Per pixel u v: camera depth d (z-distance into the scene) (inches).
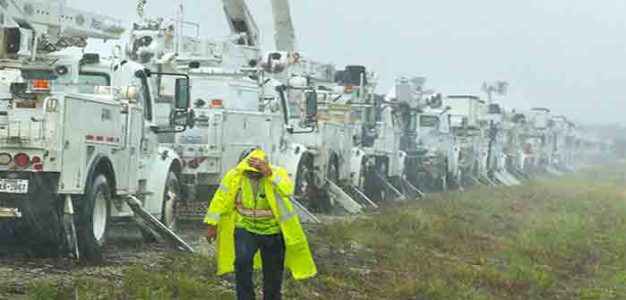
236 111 1261.1
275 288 682.2
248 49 1641.2
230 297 732.0
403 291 868.0
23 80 893.8
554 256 1200.8
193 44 1494.8
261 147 1343.5
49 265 815.7
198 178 1210.6
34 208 808.9
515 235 1400.1
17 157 800.3
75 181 826.8
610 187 2795.3
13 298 663.8
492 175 3157.0
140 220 967.0
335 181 1676.9
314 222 1342.3
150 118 1059.9
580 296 952.9
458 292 892.6
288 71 1640.0
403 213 1491.1
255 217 663.8
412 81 2470.5
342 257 1039.6
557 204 2033.7
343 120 1836.9
